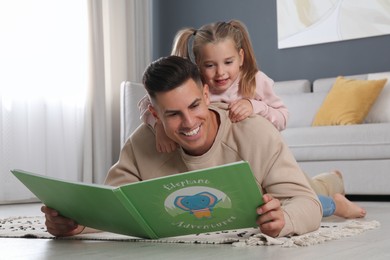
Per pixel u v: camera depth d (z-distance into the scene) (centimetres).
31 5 435
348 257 120
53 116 451
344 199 221
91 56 489
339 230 169
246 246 140
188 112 145
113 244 150
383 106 436
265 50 555
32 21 436
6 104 410
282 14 540
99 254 131
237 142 161
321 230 168
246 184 131
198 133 149
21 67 423
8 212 323
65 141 465
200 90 150
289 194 157
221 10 576
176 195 135
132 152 174
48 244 154
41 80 439
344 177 386
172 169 168
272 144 159
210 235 163
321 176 249
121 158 176
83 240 162
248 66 201
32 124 431
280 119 203
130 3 547
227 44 192
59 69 459
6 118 409
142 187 134
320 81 495
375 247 137
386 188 375
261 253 127
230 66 193
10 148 411
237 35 197
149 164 170
